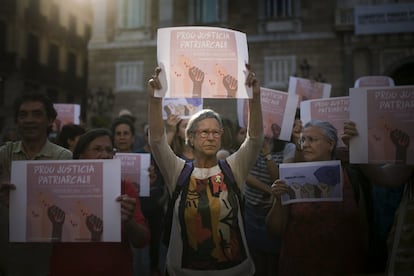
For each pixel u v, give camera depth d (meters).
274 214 2.94
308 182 2.80
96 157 2.63
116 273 2.47
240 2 15.48
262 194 3.71
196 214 2.42
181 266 2.41
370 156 2.60
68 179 2.31
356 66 14.52
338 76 14.62
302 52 14.98
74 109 5.84
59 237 2.29
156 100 2.51
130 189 2.61
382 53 14.30
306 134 2.97
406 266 2.48
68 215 2.30
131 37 17.06
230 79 2.53
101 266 2.43
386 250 3.27
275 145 4.30
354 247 2.74
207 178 2.52
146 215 4.68
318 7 14.89
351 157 2.63
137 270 4.46
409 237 2.51
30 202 2.32
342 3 14.38
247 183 3.72
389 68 14.23
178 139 4.24
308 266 2.75
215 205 2.43
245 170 2.60
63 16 21.16
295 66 15.02
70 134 4.14
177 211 2.46
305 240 2.78
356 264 2.74
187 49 2.54
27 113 2.77
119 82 17.11
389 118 2.59
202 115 2.58
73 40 22.05
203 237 2.40
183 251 2.42
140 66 16.94
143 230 2.46
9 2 17.23
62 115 5.82
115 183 2.30
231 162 2.62
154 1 16.80
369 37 14.34
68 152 2.90
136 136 6.16
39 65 18.84
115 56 17.19
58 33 20.69
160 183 4.75
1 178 2.73
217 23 15.54
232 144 4.58
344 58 14.61
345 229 2.74
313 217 2.78
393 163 2.56
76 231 2.29
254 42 15.35
